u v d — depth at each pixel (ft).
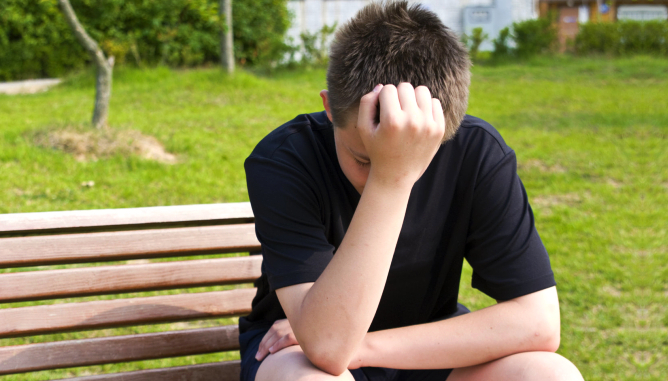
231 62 32.04
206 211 5.75
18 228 5.26
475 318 4.47
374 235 3.88
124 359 5.58
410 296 5.01
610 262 12.12
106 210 5.55
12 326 5.32
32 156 16.98
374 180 3.94
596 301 10.65
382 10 4.29
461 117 4.37
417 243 4.78
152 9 39.45
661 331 9.70
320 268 4.35
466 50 4.50
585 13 60.13
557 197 16.11
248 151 19.76
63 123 20.29
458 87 4.24
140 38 40.01
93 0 38.88
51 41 40.70
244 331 5.38
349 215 4.79
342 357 3.93
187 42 40.98
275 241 4.44
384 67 4.03
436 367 4.40
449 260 4.99
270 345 4.61
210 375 5.67
